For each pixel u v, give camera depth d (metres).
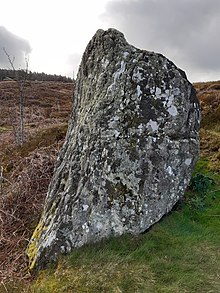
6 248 6.05
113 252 5.03
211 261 5.04
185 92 6.01
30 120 15.45
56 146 9.46
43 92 27.98
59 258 5.09
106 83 6.12
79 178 5.69
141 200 5.44
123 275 4.59
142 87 5.81
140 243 5.24
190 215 6.21
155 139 5.70
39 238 5.58
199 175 7.28
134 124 5.68
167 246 5.27
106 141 5.65
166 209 5.86
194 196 6.79
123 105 5.79
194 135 6.15
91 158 5.64
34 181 7.81
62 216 5.43
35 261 5.29
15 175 8.57
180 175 5.98
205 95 16.39
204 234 5.71
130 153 5.55
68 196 5.60
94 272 4.68
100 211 5.35
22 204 7.24
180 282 4.55
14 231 6.47
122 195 5.42
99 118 5.83
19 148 10.52
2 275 5.19
